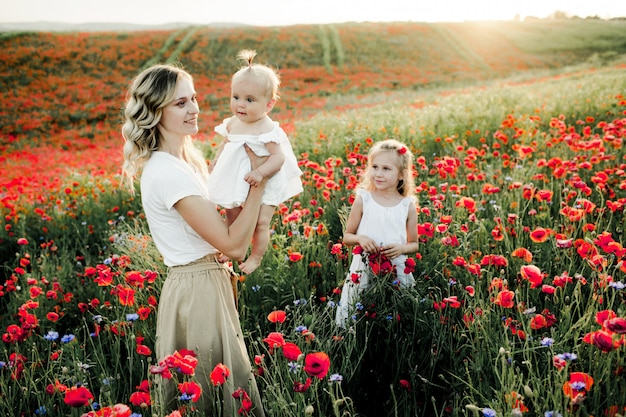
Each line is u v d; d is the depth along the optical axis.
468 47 40.22
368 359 2.55
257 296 3.20
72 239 5.43
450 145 6.83
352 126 9.00
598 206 4.03
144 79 2.07
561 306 2.51
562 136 5.62
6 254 5.24
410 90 28.67
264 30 41.81
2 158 16.33
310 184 5.23
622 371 1.81
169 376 1.77
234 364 2.19
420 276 2.97
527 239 3.39
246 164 2.18
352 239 3.08
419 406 2.23
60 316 3.42
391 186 3.10
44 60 32.50
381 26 44.78
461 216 3.77
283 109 24.09
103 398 2.27
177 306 2.12
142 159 2.13
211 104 26.48
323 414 1.99
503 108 9.26
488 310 2.34
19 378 2.49
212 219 2.03
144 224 4.92
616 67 24.48
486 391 2.03
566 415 1.60
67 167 12.20
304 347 2.41
